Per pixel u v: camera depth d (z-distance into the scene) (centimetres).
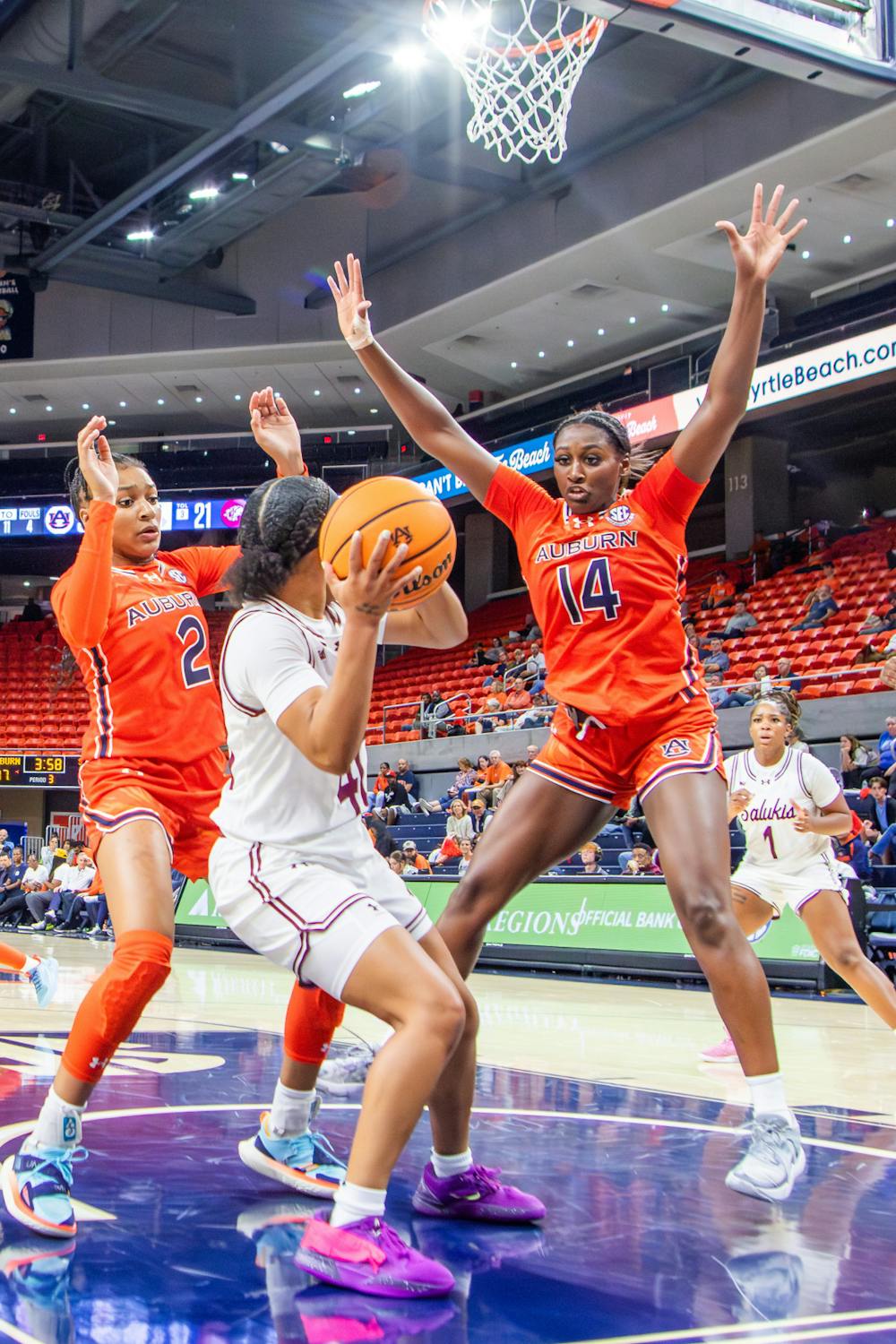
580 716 304
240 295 2175
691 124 1631
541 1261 228
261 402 320
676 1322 194
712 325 2047
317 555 241
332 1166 278
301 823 233
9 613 3050
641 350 2150
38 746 2419
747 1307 202
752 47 896
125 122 1805
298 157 1745
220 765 297
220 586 321
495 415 2341
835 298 1970
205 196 1886
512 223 1877
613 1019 683
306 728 212
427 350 2150
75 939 1454
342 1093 414
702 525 2536
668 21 866
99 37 1542
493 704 1850
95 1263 220
